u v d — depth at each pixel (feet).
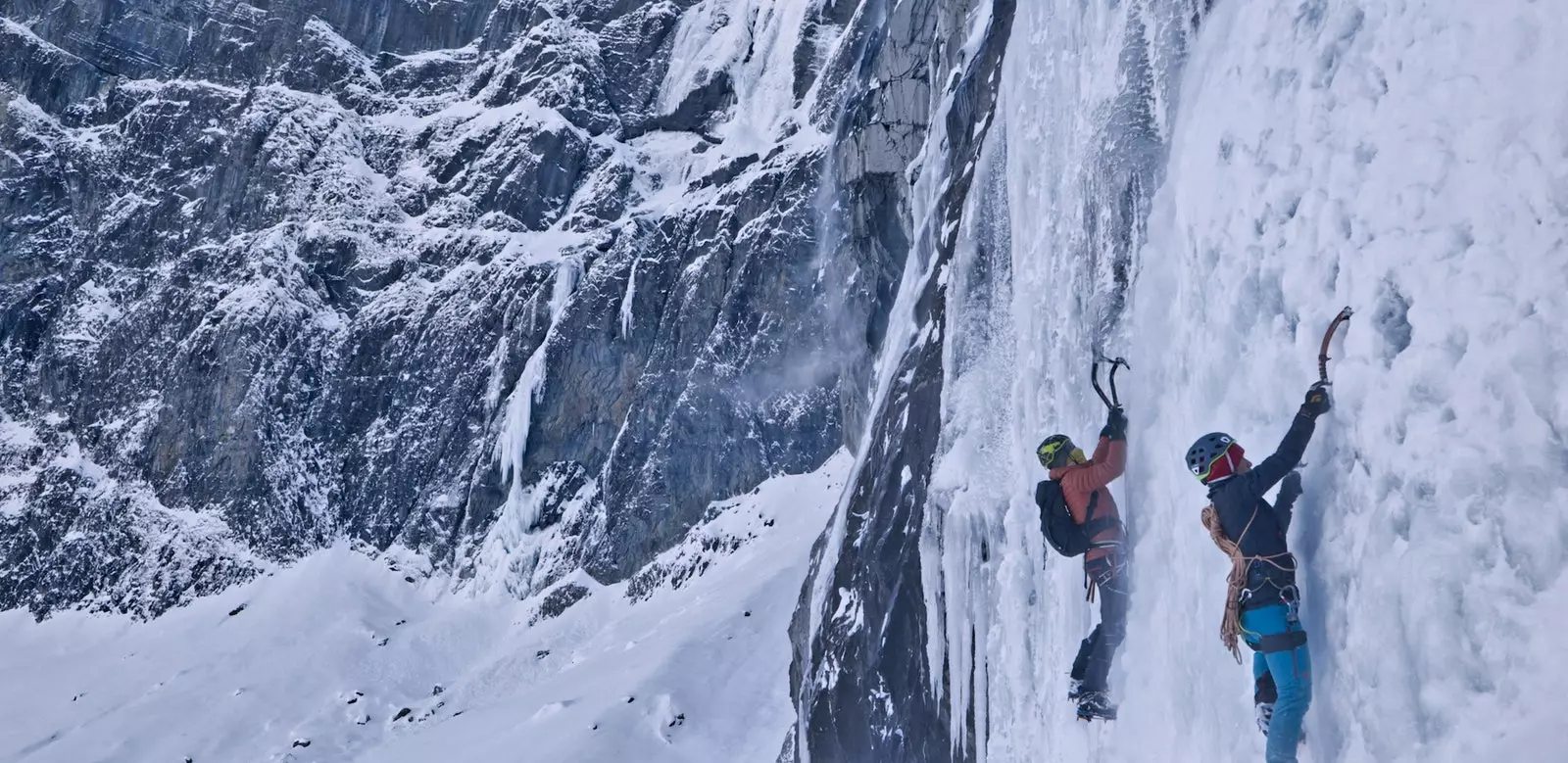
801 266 112.27
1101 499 22.66
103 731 101.09
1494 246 14.87
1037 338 32.81
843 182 91.97
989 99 50.16
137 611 123.34
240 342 133.28
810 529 100.83
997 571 34.24
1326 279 17.89
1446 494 14.82
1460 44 16.20
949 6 62.18
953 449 39.58
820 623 51.31
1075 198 30.99
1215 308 20.86
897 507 47.06
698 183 131.23
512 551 116.57
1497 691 13.60
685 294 118.32
